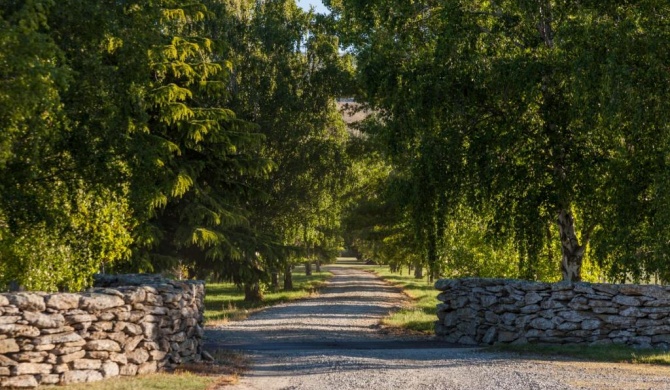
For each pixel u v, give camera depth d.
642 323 15.59
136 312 12.12
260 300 40.12
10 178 12.74
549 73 17.94
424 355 15.28
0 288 15.61
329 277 73.69
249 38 40.19
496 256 25.14
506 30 19.39
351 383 11.20
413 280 64.88
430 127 19.88
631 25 16.23
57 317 10.48
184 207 26.81
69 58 12.98
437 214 20.16
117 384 10.55
